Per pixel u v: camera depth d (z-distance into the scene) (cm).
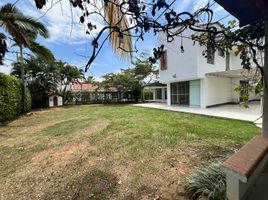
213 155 443
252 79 338
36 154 506
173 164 408
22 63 1402
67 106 2131
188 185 300
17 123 1004
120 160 441
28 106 1480
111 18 146
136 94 2527
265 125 292
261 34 267
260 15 252
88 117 1111
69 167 418
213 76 1461
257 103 1623
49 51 1177
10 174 397
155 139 583
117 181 353
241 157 213
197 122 860
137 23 154
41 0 128
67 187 341
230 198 212
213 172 288
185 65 1394
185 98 1566
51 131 766
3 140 660
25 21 903
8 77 1103
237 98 1648
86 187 339
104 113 1277
